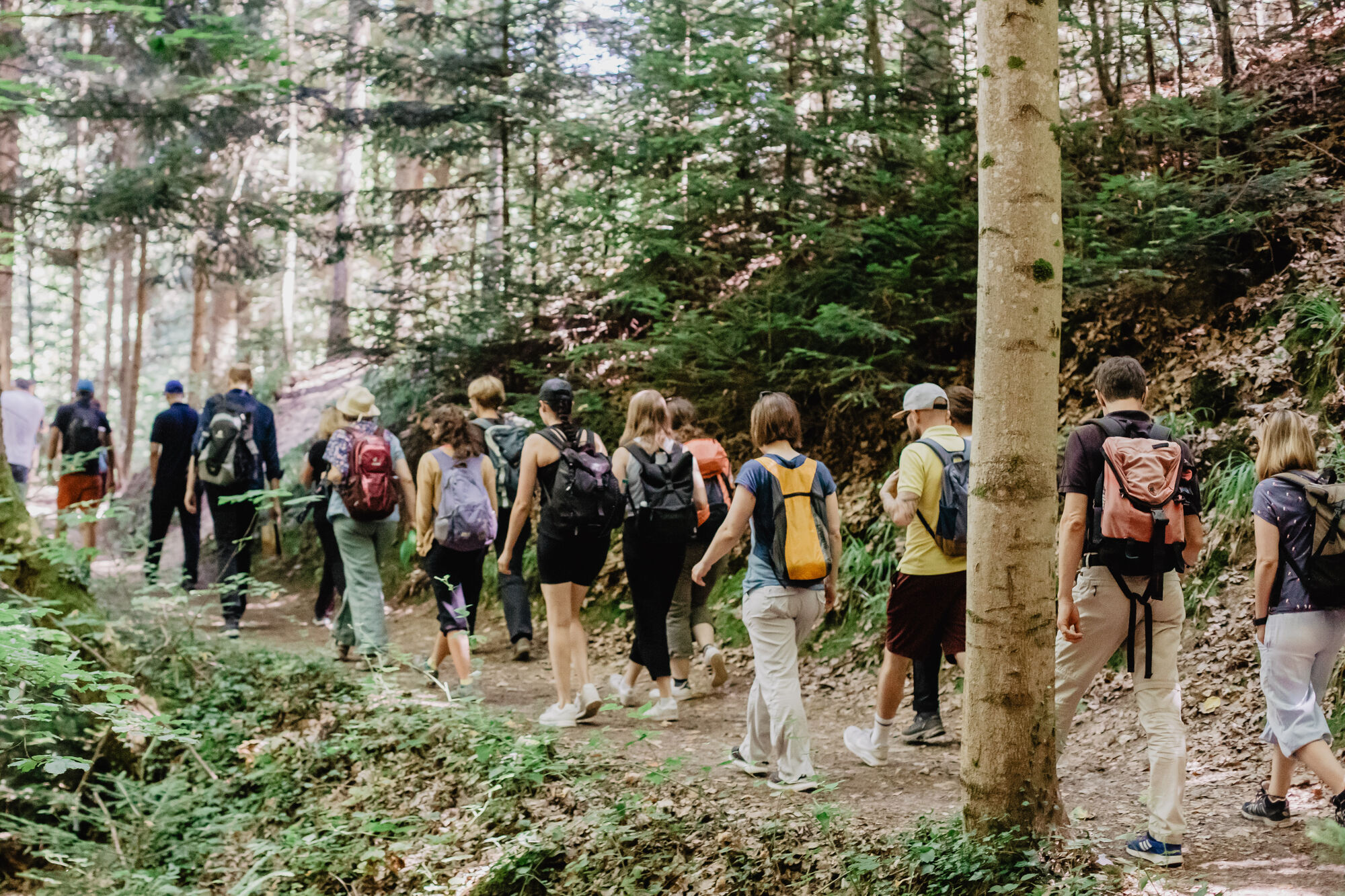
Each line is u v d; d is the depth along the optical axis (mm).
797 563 4629
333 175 24156
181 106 10773
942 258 7957
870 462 8227
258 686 6719
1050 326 3494
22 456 10922
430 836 4621
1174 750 3625
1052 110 3486
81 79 11648
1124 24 8570
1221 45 8539
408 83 11328
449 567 6531
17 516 6289
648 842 4125
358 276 21078
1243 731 4895
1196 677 5422
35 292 26969
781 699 4625
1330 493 3775
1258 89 8102
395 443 7430
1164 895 3295
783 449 4812
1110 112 8422
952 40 9523
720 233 9586
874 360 8086
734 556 8273
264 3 11555
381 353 10703
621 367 9672
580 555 5812
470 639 6414
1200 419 6820
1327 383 6281
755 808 4363
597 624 8453
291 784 5574
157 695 6355
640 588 6043
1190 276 7418
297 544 11898
